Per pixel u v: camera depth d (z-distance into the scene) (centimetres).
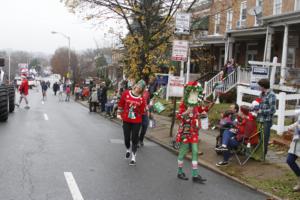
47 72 14975
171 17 1916
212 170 960
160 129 1591
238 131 975
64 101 3941
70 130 1545
